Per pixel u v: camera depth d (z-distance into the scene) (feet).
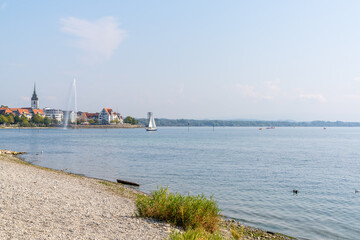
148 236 37.68
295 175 129.59
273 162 175.63
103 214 47.55
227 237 45.88
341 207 78.38
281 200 84.74
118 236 36.45
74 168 139.95
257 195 90.48
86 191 72.49
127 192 81.71
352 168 153.07
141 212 48.34
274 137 567.18
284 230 59.62
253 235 53.88
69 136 521.65
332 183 112.06
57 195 59.06
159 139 460.55
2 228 32.83
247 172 136.15
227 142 391.65
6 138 416.87
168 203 46.68
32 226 35.58
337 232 59.57
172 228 42.34
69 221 40.52
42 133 632.79
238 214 69.56
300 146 324.39
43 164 149.79
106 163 162.50
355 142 409.49
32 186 65.77
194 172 133.80
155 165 156.66
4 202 46.16
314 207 77.92
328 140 464.24
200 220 44.60
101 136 545.03
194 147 296.92
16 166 109.29
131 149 265.34
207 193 91.97
